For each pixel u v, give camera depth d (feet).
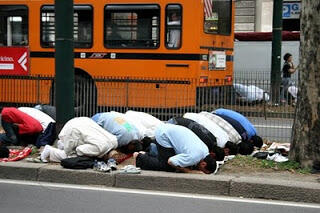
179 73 44.88
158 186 25.63
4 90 48.98
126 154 30.58
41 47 48.29
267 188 24.39
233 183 24.77
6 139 33.22
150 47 45.57
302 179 25.41
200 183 25.13
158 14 45.19
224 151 29.55
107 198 24.13
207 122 31.35
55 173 27.02
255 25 92.63
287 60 60.49
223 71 48.98
